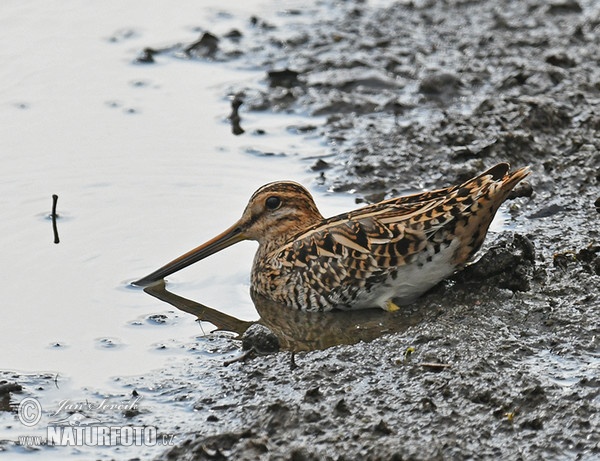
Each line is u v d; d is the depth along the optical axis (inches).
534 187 591.5
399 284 486.0
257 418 410.6
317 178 619.5
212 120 692.1
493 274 491.8
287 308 508.4
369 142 653.3
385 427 397.1
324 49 779.4
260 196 522.3
